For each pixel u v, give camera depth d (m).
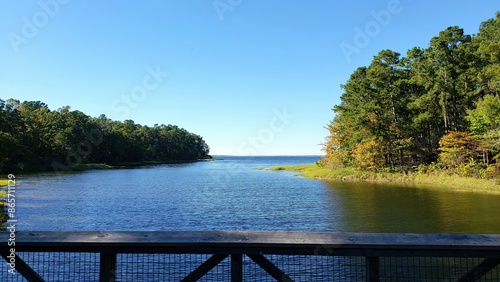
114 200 24.61
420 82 38.41
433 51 39.00
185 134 135.50
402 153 42.53
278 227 15.27
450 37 36.91
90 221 16.91
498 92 32.09
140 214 18.98
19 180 41.22
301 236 2.67
